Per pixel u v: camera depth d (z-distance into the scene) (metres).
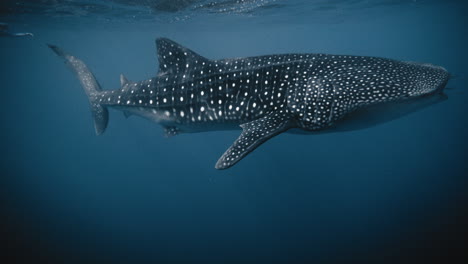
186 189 26.94
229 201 22.97
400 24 43.91
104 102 6.93
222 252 16.56
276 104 4.56
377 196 18.47
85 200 25.69
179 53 5.58
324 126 4.27
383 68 4.33
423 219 14.59
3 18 20.83
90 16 21.33
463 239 12.35
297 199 20.62
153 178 32.00
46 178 31.34
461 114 33.44
